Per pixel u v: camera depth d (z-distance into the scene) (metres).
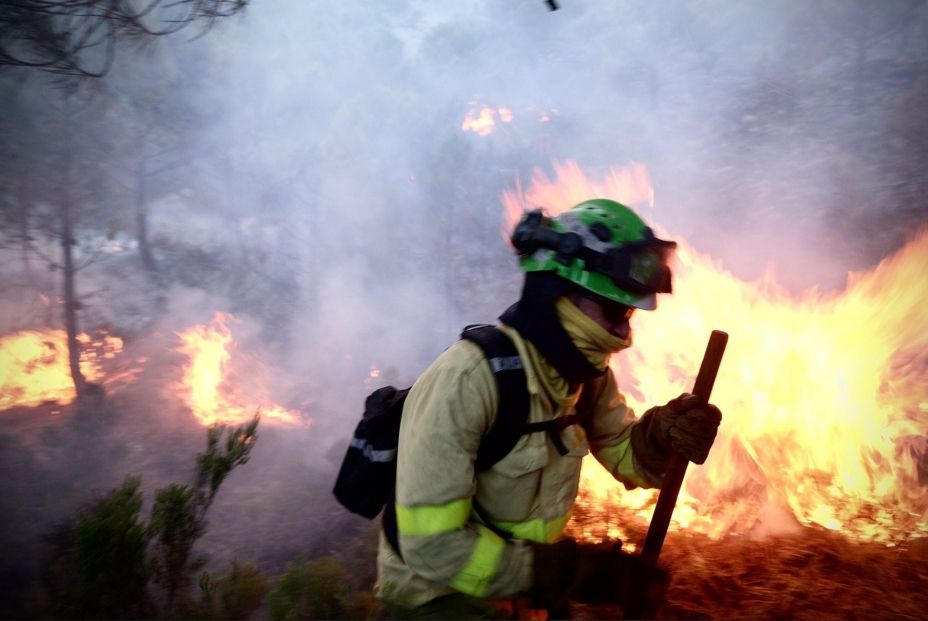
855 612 2.46
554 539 1.70
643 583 1.62
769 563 2.82
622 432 1.98
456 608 1.69
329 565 2.31
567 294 1.63
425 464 1.53
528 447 1.60
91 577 2.39
